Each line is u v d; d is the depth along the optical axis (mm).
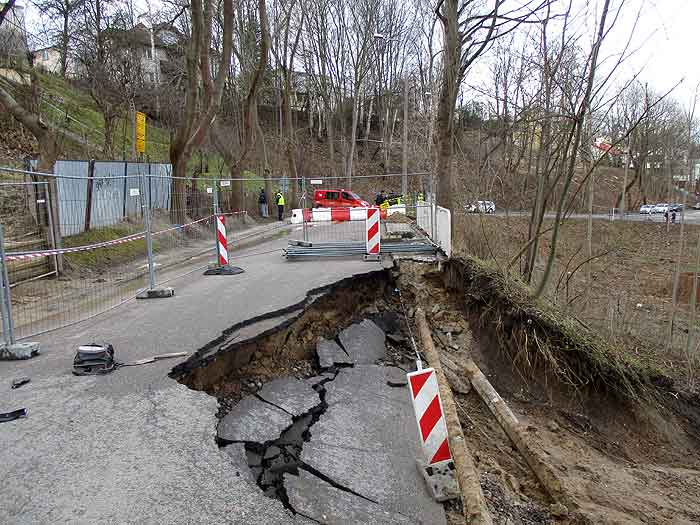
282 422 4820
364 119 53000
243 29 26516
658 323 11352
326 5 37312
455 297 9430
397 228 15414
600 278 13781
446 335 8391
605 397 7211
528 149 13078
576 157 8469
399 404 5816
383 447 4668
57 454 3354
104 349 4758
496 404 6246
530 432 6215
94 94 19719
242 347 5629
